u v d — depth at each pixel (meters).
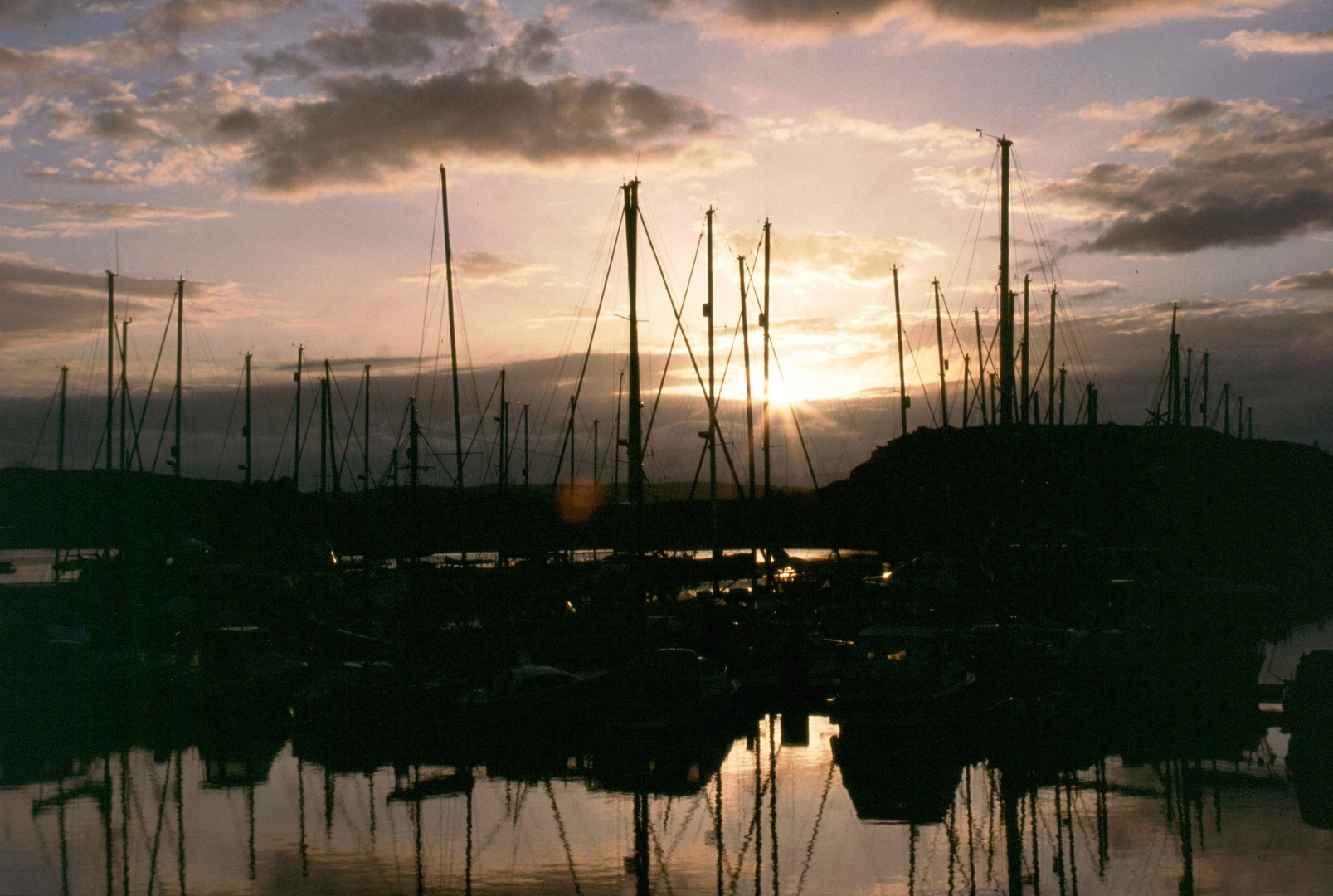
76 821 20.50
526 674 28.55
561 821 20.30
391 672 30.38
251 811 21.05
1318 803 20.97
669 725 27.59
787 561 64.81
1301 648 42.09
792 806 21.28
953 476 66.94
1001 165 42.59
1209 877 16.91
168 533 63.00
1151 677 32.00
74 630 33.38
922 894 16.52
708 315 54.84
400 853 18.38
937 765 24.61
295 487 77.19
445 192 50.44
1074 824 19.84
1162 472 73.31
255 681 33.22
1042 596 40.81
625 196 39.06
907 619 40.69
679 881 17.09
